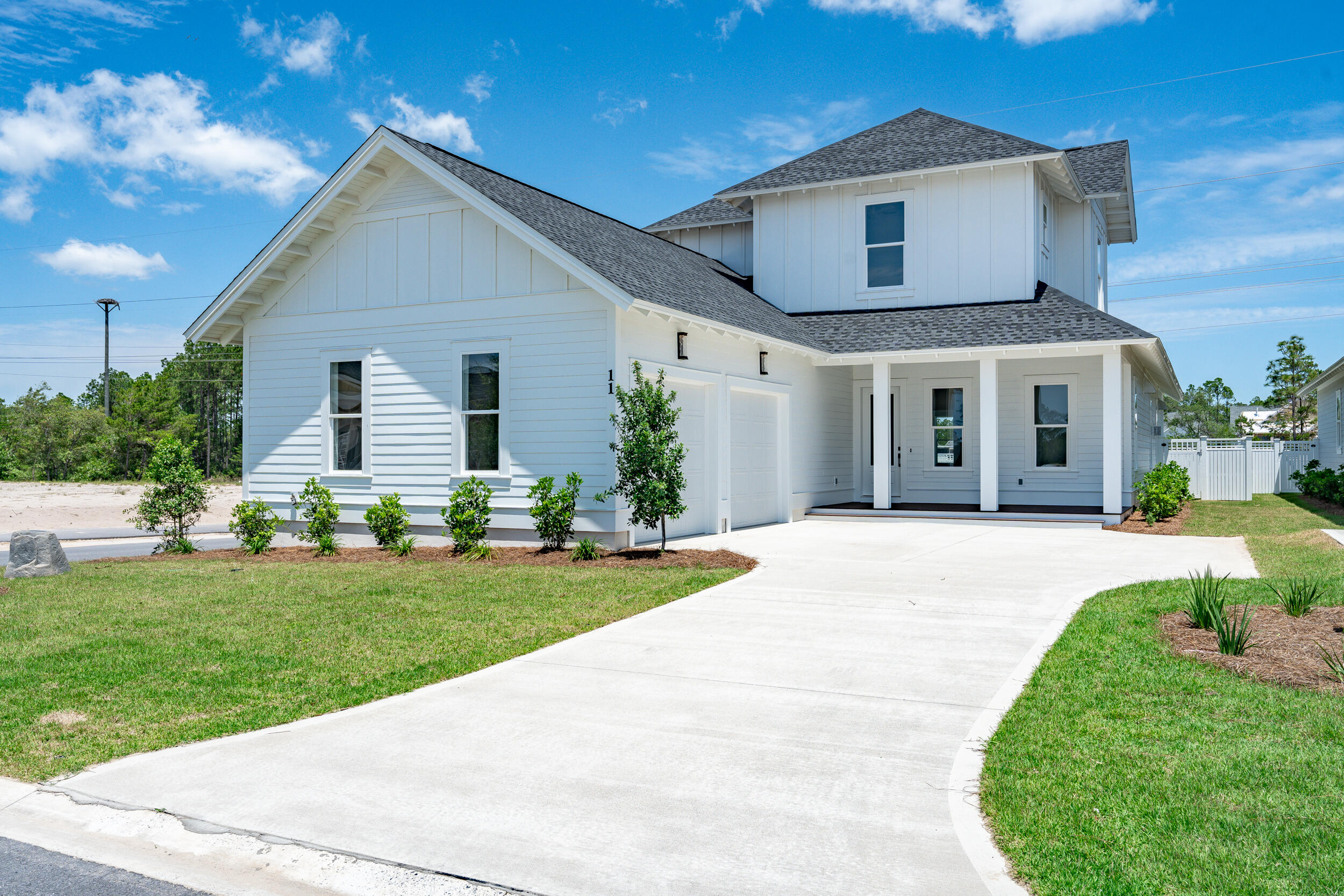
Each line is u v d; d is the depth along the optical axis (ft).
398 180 47.52
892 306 64.13
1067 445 62.75
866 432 68.28
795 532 50.75
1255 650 21.26
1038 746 15.39
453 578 35.09
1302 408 180.04
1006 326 55.83
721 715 17.74
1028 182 60.23
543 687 19.88
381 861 12.07
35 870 12.37
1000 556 39.01
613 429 41.63
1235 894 10.44
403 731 17.11
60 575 38.40
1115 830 12.16
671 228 77.05
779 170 68.85
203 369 251.60
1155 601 27.30
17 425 178.29
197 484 48.88
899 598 29.22
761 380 53.98
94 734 17.39
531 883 11.35
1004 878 11.16
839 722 17.20
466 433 46.01
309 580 35.63
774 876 11.37
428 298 46.73
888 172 62.49
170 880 12.01
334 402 50.01
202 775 15.15
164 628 26.68
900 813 13.14
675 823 12.94
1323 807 12.73
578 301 42.47
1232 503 75.82
